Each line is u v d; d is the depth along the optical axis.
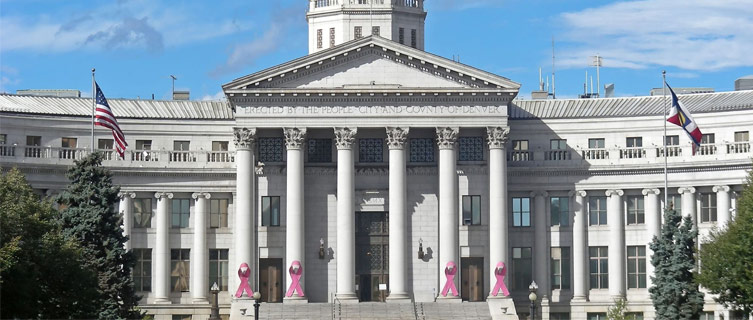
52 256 108.19
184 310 149.00
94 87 136.88
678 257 126.31
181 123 153.75
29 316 104.94
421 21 159.38
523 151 151.00
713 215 146.25
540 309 149.62
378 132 149.00
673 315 125.88
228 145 154.62
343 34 157.25
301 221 144.38
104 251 120.19
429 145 149.12
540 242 150.38
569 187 150.62
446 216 144.50
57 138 149.12
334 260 147.38
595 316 149.25
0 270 100.94
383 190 148.88
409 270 147.25
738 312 118.81
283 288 147.00
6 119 145.62
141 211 150.00
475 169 148.25
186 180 150.12
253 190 145.38
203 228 150.00
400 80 145.38
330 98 145.00
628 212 150.25
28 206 109.62
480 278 147.75
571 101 158.75
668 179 148.00
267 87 144.50
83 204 120.62
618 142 152.50
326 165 148.25
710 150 145.88
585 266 150.25
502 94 145.12
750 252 114.56
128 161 148.75
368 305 142.00
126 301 120.62
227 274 151.00
